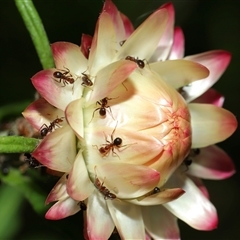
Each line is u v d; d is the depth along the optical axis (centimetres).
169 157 19
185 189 21
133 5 26
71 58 20
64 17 26
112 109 20
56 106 19
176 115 19
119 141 19
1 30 26
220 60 22
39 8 26
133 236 20
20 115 23
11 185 23
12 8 26
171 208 21
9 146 20
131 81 20
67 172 19
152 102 20
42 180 23
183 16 27
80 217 22
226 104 27
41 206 22
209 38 27
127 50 20
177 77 21
